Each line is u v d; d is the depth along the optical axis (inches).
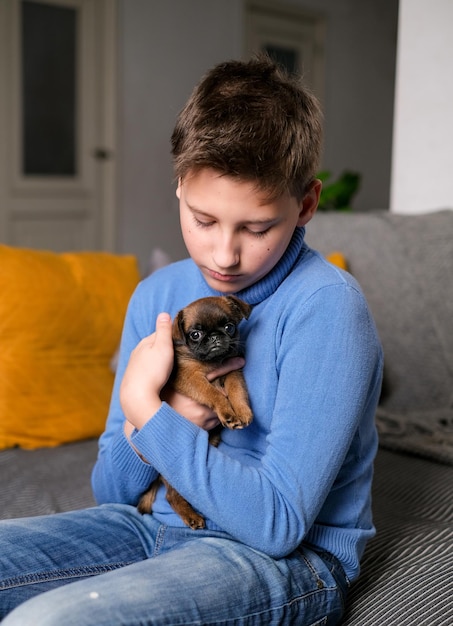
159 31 301.6
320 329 54.4
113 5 285.3
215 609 47.8
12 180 272.7
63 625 42.8
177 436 52.4
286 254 58.3
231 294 60.2
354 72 376.8
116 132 295.1
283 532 51.7
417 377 116.3
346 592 57.1
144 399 54.0
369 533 60.1
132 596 46.0
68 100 284.8
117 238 303.1
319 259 60.1
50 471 91.8
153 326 65.6
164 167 315.0
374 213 129.3
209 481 51.4
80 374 106.6
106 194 299.6
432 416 108.1
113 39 287.6
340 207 186.5
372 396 58.7
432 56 140.1
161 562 50.5
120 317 112.4
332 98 366.3
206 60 320.5
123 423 62.7
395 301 119.0
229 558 51.6
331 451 53.0
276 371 57.3
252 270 55.4
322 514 58.0
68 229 292.7
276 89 56.4
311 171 56.4
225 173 51.0
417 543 70.7
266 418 57.6
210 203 52.4
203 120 54.2
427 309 117.0
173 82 310.5
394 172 149.1
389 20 392.2
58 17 276.8
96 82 290.7
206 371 57.9
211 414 58.7
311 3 350.9
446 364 114.4
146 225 312.5
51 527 58.5
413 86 143.7
